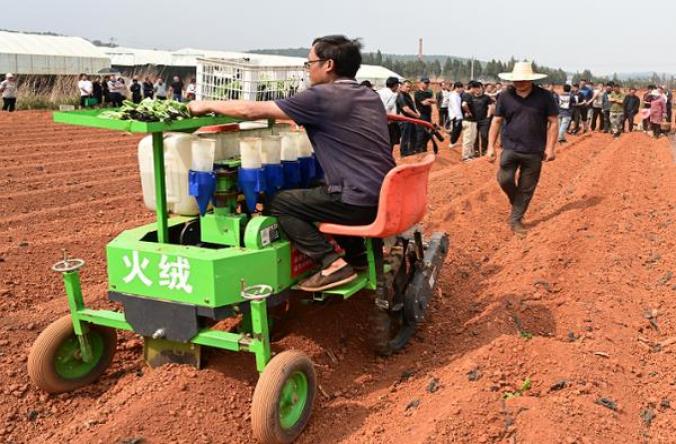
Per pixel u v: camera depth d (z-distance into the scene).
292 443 3.96
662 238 7.92
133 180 11.77
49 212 9.11
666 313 5.71
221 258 3.85
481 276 7.00
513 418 3.96
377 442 3.94
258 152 4.16
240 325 4.82
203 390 4.25
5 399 4.39
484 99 15.88
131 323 4.13
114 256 4.11
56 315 5.62
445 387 4.42
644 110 25.03
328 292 4.37
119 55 53.81
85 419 4.13
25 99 26.81
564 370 4.53
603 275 6.47
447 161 15.84
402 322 5.31
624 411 4.16
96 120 3.76
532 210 10.11
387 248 5.22
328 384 4.68
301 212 4.21
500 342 4.86
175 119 3.90
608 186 11.30
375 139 4.23
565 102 19.34
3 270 6.54
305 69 5.14
